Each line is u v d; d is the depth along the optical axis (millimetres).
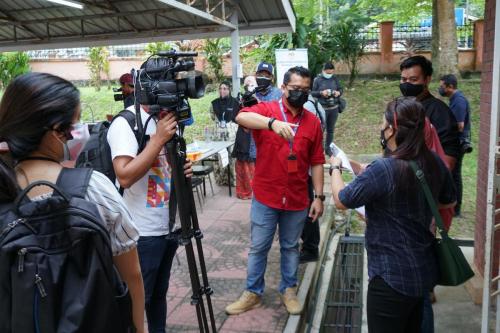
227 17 7758
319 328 3664
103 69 16859
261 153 3209
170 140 2193
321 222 5406
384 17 18562
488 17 3756
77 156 2391
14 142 1312
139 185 2416
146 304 2498
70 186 1352
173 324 3299
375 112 12273
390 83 14336
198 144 6512
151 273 2479
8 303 1252
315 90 9516
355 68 14445
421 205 2275
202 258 2510
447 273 2324
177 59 2170
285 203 3215
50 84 1324
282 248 3420
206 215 5867
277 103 3199
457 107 6047
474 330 3604
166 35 8422
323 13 15641
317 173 3268
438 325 3691
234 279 4023
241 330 3193
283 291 3471
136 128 2307
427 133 2896
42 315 1215
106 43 8859
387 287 2275
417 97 3285
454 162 3250
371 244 2357
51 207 1252
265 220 3270
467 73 14633
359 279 4551
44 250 1240
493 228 2689
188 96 2168
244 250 4684
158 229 2445
